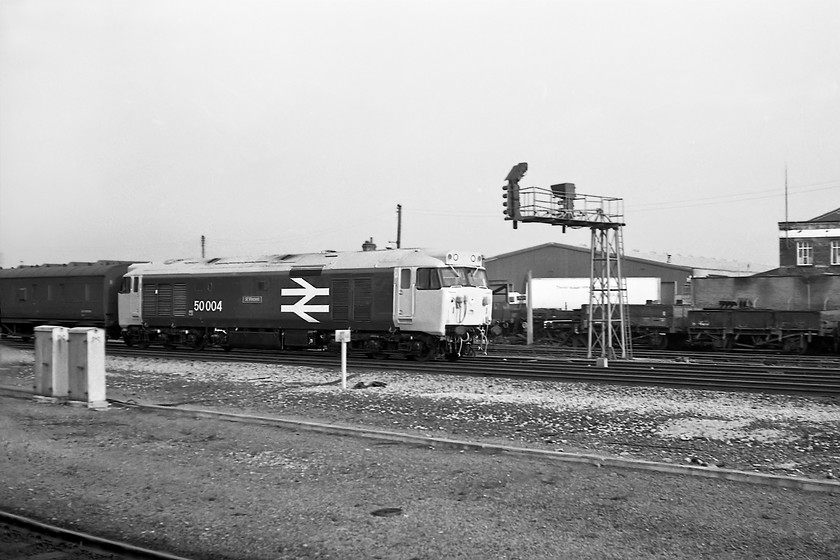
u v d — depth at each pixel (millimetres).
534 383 20031
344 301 28203
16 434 13258
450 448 11992
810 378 21016
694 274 67875
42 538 7785
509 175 26062
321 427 13539
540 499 8953
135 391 19312
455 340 27125
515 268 75438
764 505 8656
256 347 30688
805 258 49250
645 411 15250
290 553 7238
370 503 8852
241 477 10172
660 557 7012
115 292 36281
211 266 32125
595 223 27703
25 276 38938
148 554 7152
